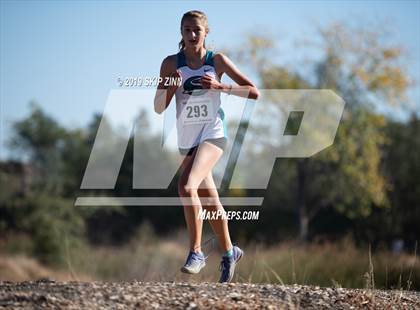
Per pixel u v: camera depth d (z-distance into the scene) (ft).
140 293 18.58
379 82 99.30
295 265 38.52
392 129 111.96
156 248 74.13
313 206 110.11
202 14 21.57
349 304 19.83
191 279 30.66
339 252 43.24
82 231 110.73
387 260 39.04
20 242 95.45
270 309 18.26
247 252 49.57
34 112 149.69
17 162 140.05
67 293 18.28
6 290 18.75
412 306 20.61
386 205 103.14
